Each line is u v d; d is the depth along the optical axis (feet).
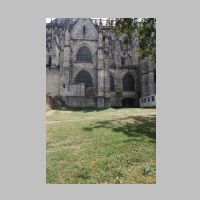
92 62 159.53
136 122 64.13
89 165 35.58
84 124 63.05
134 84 171.22
